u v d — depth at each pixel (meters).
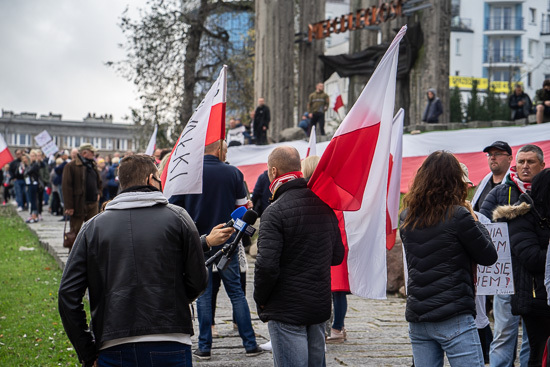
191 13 33.16
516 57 65.38
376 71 4.75
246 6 33.06
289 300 4.29
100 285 3.65
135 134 34.59
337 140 4.59
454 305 4.07
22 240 16.61
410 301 4.21
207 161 6.43
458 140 12.02
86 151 12.49
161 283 3.63
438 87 18.66
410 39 19.11
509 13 66.00
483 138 11.63
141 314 3.58
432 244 4.16
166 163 6.14
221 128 5.59
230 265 6.40
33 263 12.89
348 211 4.75
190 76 32.56
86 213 12.48
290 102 24.53
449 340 4.08
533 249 4.79
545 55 67.31
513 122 15.25
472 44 66.12
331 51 50.56
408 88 19.61
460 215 4.14
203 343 6.32
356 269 5.08
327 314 4.36
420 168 4.31
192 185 5.55
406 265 4.69
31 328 7.88
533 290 4.84
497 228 4.96
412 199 4.28
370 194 4.98
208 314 6.34
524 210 4.87
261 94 25.06
